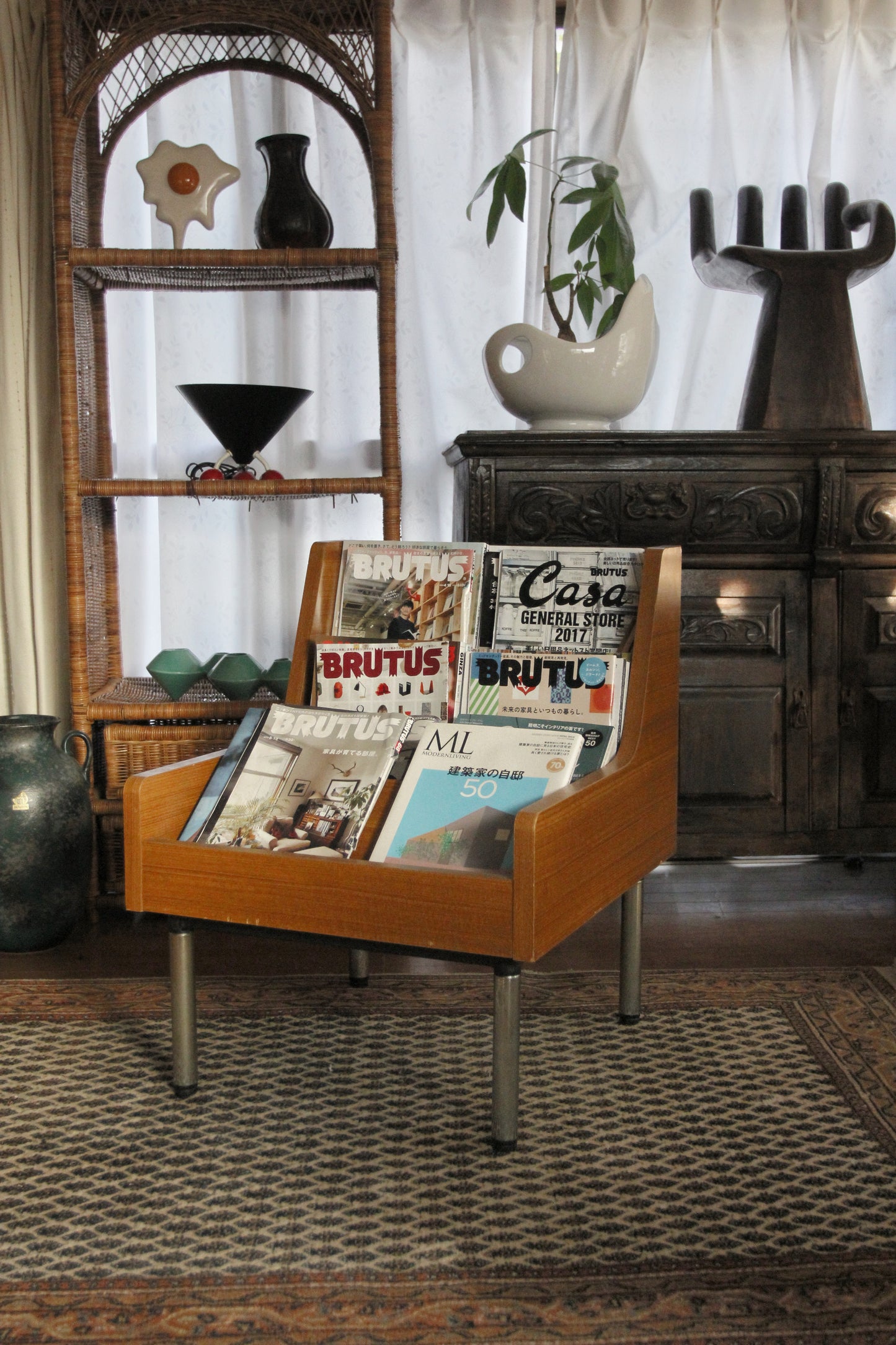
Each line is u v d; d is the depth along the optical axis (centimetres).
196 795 187
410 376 304
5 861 236
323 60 279
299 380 305
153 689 293
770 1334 127
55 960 240
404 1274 137
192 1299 133
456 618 199
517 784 172
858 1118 173
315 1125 172
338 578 209
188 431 304
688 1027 204
